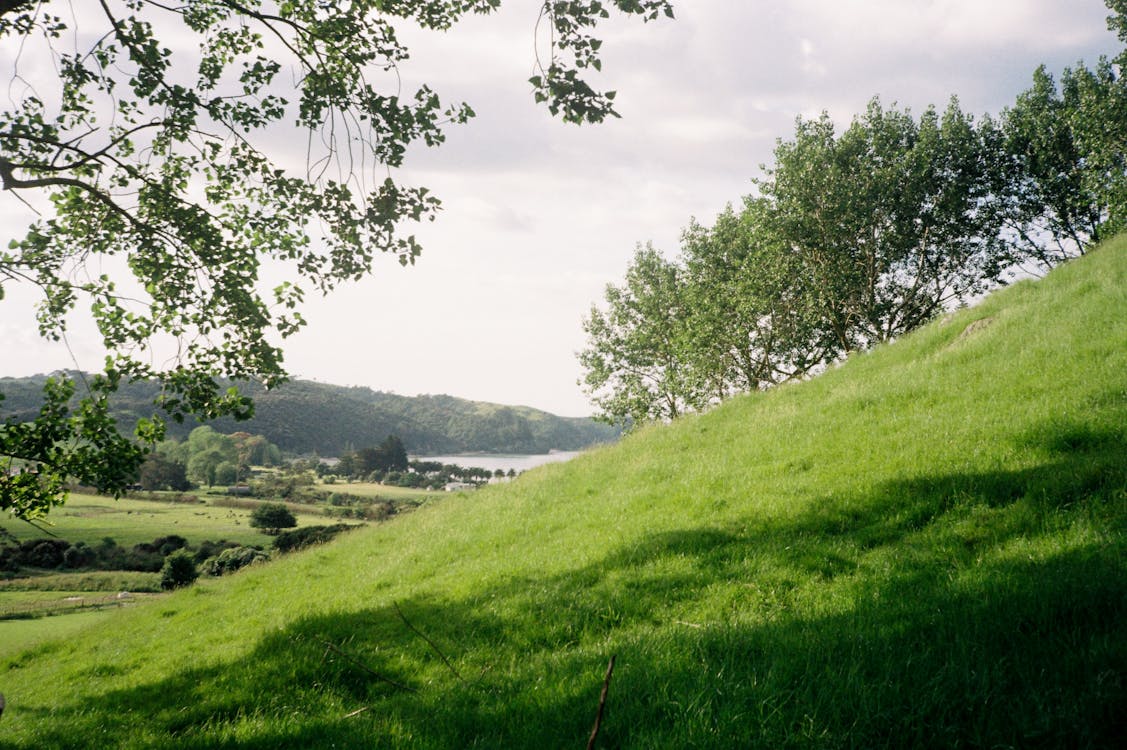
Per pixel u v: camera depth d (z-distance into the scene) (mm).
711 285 41812
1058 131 38781
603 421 50312
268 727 5961
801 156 37125
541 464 28344
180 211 14430
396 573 15148
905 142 41594
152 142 15031
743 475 14039
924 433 12328
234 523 122000
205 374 14062
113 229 14539
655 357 48438
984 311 20000
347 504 164000
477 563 13789
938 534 8031
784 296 39406
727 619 7148
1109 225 32531
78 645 17844
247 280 14430
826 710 4020
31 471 13406
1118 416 9656
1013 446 10008
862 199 37500
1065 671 4051
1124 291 15688
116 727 7164
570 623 8219
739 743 3801
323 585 16625
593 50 9680
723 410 23281
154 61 13352
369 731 5176
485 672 6895
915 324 41906
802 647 5078
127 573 81812
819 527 9672
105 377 13703
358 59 13883
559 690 5207
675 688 4664
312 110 13633
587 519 14852
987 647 4531
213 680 8352
